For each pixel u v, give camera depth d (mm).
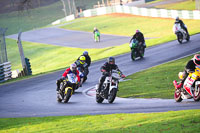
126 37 173000
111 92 40062
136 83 57438
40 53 164375
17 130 27594
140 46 84250
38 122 30344
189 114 23984
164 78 58312
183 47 90625
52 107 40656
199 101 33000
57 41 195125
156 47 101875
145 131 20609
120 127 22938
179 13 198500
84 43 174625
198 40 97562
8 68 91250
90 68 82812
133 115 27516
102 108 36031
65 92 43250
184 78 34031
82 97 49219
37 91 59781
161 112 27141
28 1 118688
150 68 71000
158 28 181750
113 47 141500
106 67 40062
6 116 36750
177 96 35594
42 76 81062
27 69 94812
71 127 25734
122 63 82938
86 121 27656
